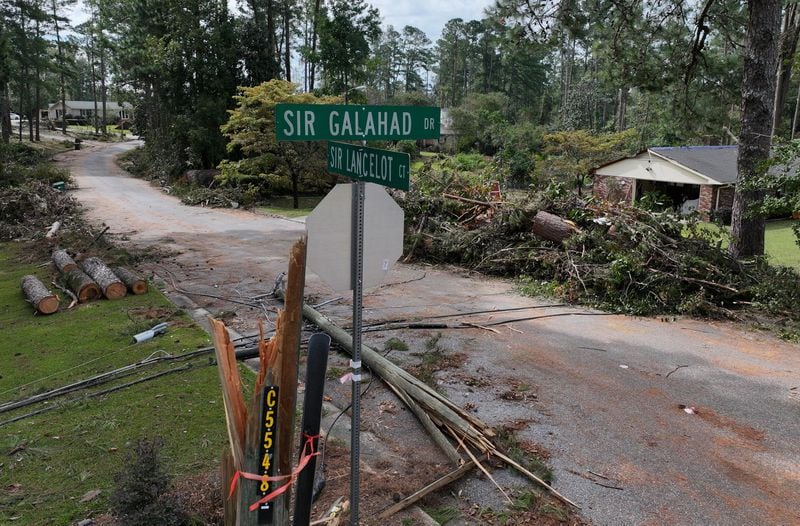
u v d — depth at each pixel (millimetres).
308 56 32844
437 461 4699
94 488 4156
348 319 8828
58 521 3764
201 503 3844
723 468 4770
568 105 51656
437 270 12727
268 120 24797
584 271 10266
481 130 50750
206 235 17203
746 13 13188
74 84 91500
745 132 10969
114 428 5094
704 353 7559
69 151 52969
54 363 6949
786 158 8883
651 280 9500
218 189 26031
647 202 11828
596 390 6309
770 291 9328
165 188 30703
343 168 3656
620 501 4270
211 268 12523
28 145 48594
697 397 6172
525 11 13031
